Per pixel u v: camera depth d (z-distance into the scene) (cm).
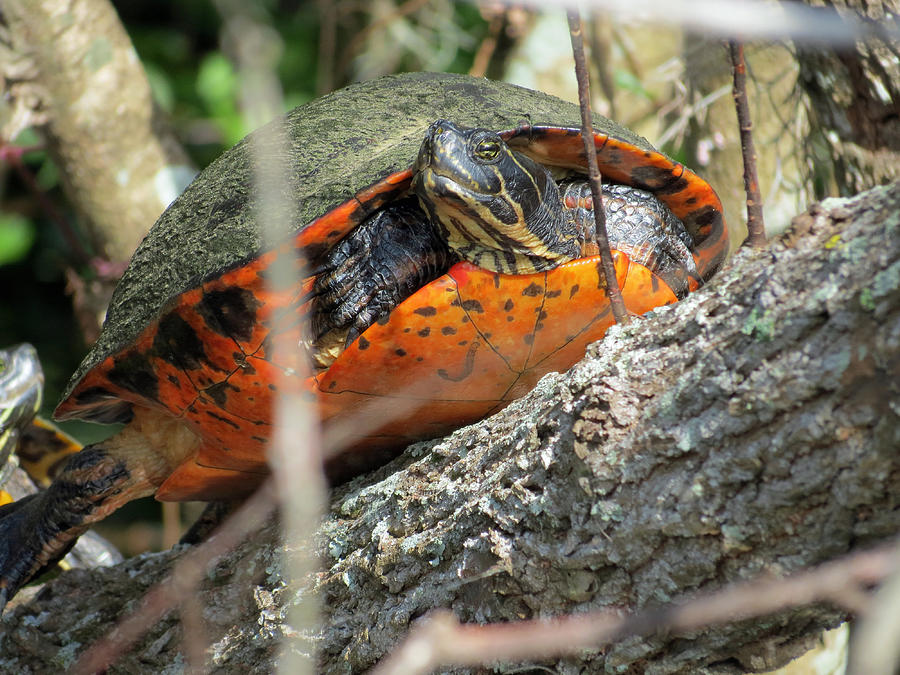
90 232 470
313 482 359
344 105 381
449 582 368
